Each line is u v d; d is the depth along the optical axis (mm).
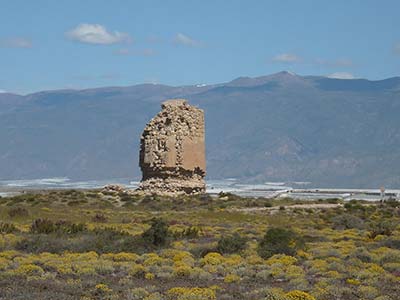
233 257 56625
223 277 49156
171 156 131875
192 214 102875
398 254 57344
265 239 62562
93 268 50062
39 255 56781
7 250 59031
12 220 88312
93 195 127812
